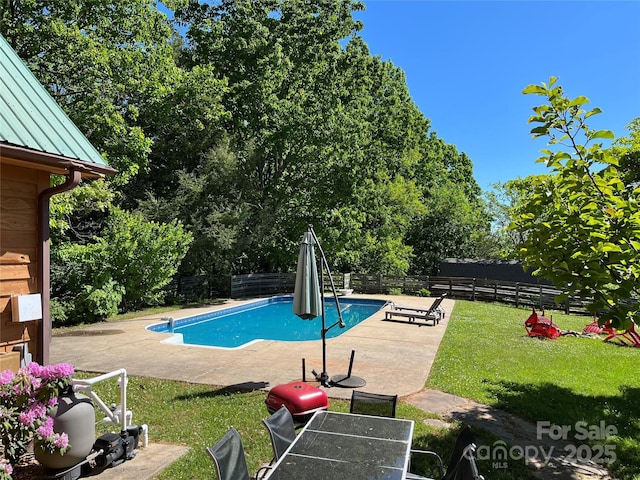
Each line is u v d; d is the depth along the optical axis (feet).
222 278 70.18
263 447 15.55
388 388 22.80
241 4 71.00
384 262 90.33
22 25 42.04
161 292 53.78
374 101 97.96
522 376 25.58
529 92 15.21
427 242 110.22
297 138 70.64
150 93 54.08
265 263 82.17
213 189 71.15
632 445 16.48
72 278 43.16
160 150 71.82
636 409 20.36
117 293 46.03
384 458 9.82
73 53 43.47
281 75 72.54
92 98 45.83
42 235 15.65
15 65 17.95
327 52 76.33
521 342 35.86
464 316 50.72
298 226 76.59
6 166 14.65
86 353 30.40
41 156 14.16
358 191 74.90
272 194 76.95
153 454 14.92
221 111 65.05
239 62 72.95
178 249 53.21
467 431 10.35
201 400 20.63
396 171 107.55
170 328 46.11
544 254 14.92
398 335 38.32
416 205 96.27
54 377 11.87
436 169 138.00
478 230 122.52
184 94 59.06
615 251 13.55
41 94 17.72
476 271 85.61
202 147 72.59
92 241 57.36
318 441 10.78
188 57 76.59
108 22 49.67
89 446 13.01
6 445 11.21
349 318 57.93
